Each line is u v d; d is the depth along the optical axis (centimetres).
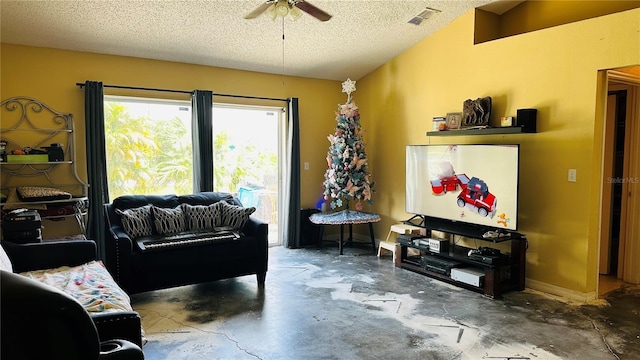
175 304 368
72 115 441
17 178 424
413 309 356
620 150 445
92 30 410
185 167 525
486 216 416
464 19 462
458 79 473
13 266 301
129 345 157
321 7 412
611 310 354
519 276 401
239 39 463
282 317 339
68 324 112
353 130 561
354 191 561
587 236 370
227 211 439
